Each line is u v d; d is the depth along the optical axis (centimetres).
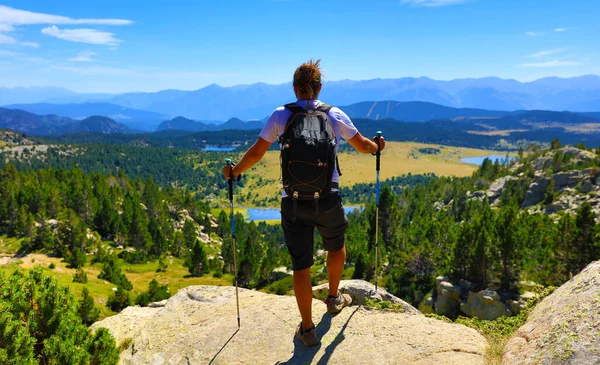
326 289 724
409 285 6259
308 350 492
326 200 439
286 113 436
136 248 13600
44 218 12231
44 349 607
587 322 345
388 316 546
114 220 14000
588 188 13188
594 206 11738
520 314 540
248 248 10769
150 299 7625
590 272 429
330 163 427
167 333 620
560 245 4759
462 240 5344
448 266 5569
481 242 5025
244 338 543
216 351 530
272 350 506
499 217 5512
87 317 5062
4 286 645
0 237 12688
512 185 15750
